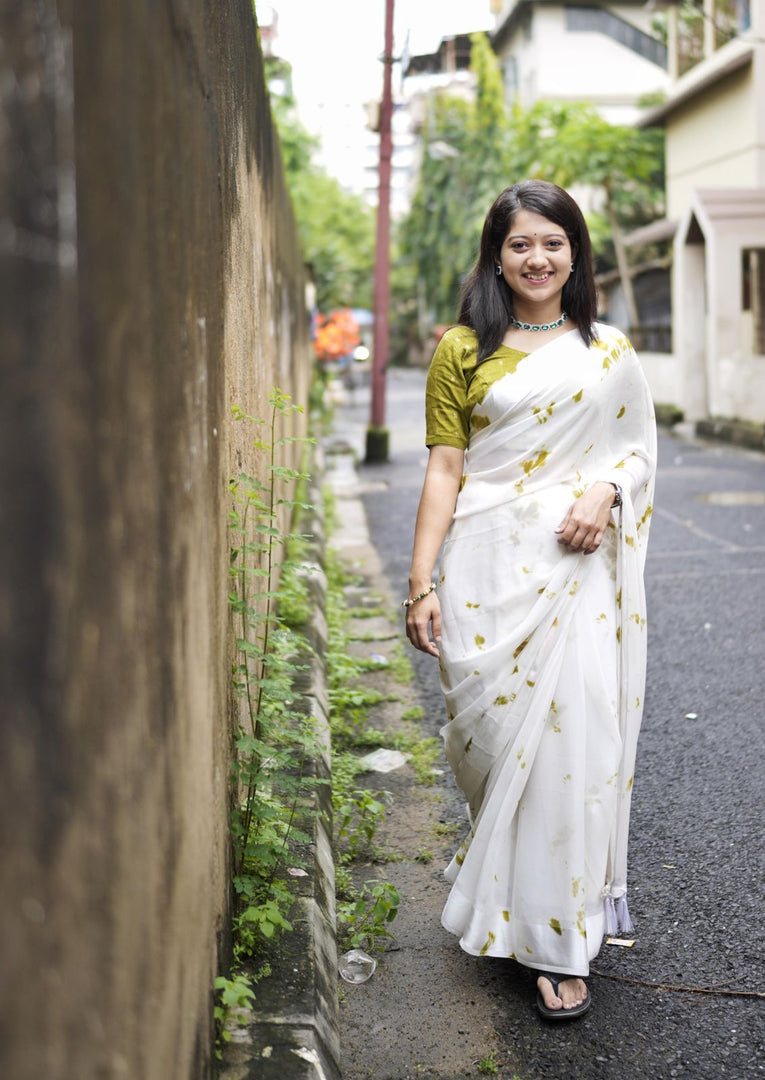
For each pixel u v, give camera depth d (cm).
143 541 144
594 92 2859
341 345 2098
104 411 124
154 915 150
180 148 179
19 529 96
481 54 2909
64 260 109
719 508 968
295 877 285
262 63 485
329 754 395
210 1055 201
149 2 151
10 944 94
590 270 264
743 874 331
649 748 438
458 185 3177
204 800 199
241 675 286
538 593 257
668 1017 262
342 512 1018
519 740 255
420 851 350
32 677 99
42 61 104
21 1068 97
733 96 1734
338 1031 243
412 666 552
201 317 203
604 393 261
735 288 1527
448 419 268
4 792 93
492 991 273
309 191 2834
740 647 566
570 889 254
